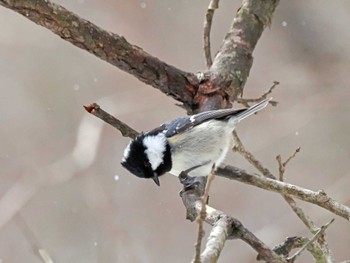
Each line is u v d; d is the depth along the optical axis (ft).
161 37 49.39
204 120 22.00
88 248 44.78
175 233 44.93
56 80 50.26
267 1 25.16
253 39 24.41
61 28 20.43
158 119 46.44
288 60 48.21
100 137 44.75
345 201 44.09
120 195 45.70
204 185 20.22
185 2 50.01
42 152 48.24
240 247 42.83
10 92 50.55
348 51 47.60
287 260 16.96
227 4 50.31
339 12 48.32
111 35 21.29
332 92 46.52
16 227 46.34
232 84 23.06
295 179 46.37
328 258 19.10
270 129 46.21
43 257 18.21
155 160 21.66
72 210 45.83
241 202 44.60
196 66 49.08
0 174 47.60
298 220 43.39
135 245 44.52
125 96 46.85
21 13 20.03
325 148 46.68
